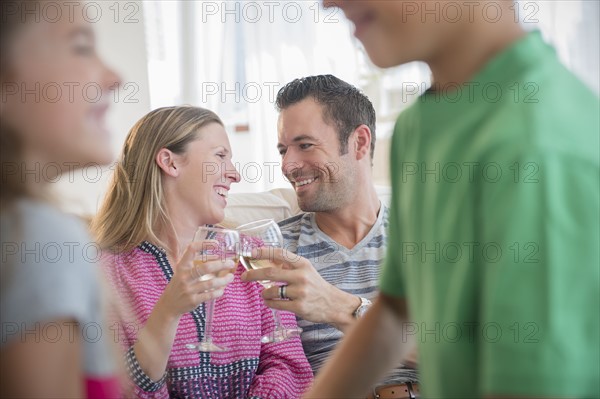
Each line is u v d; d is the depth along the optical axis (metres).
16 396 0.68
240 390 1.86
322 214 2.12
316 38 3.34
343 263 2.05
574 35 2.91
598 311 0.59
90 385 0.75
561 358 0.58
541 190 0.59
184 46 3.30
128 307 1.75
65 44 0.76
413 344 0.99
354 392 0.98
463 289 0.67
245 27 3.34
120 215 1.91
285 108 2.10
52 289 0.69
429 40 0.73
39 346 0.68
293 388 1.89
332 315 1.74
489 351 0.61
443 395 0.73
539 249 0.58
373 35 0.74
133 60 3.17
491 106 0.69
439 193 0.71
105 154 0.79
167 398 1.70
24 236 0.70
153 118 1.96
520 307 0.59
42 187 0.77
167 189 1.95
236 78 3.35
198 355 1.81
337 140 2.06
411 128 0.81
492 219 0.62
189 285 1.61
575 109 0.64
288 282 1.70
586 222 0.59
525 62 0.68
